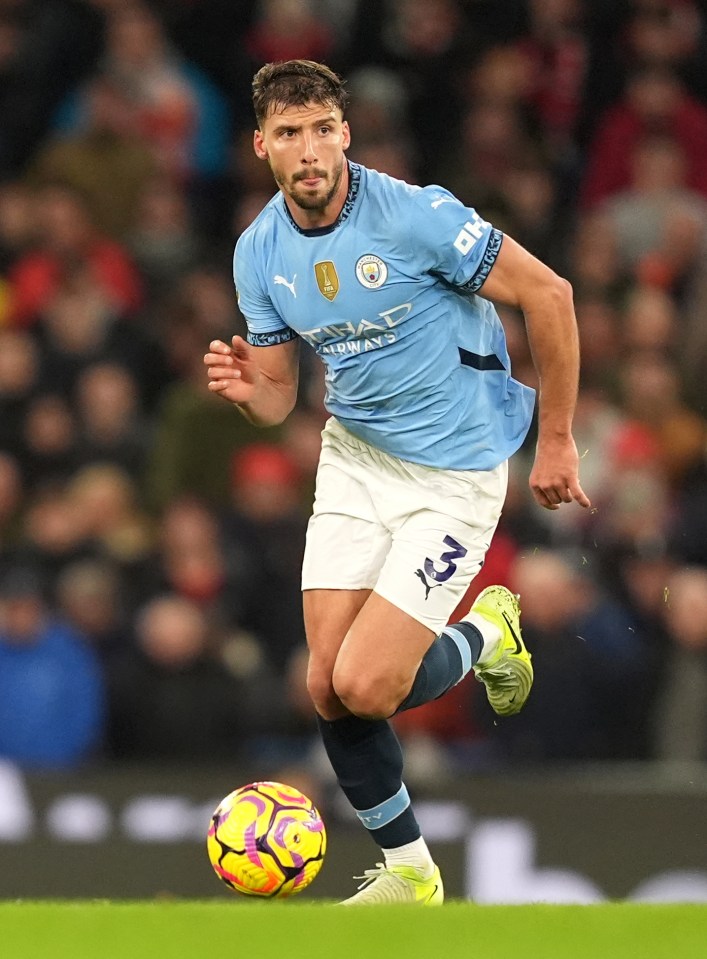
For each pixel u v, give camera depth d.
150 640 28.41
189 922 13.45
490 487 17.14
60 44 41.75
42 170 38.91
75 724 28.06
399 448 17.03
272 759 27.95
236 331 37.12
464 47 41.81
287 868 16.81
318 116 15.86
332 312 16.55
